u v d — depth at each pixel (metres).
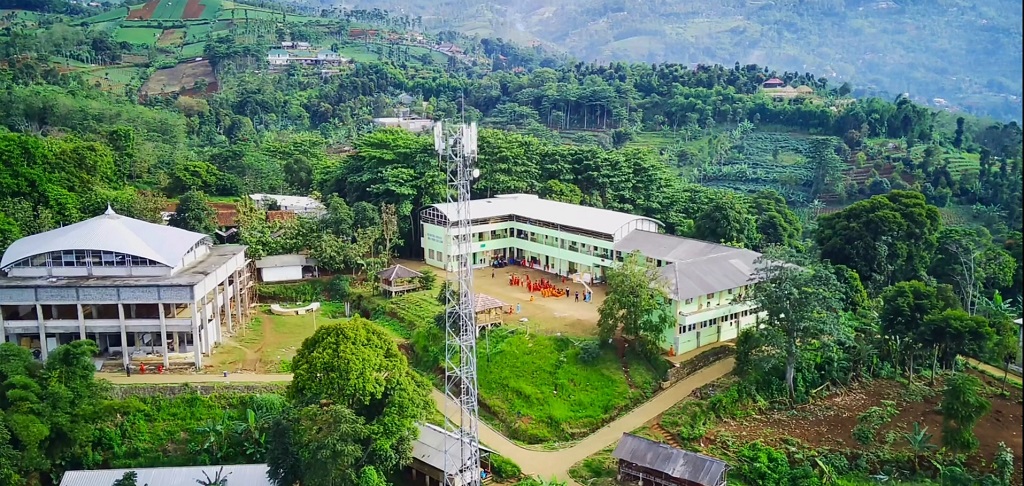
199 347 82.81
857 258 106.12
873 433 75.38
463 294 67.75
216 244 109.12
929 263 112.00
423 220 123.44
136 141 159.38
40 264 84.06
